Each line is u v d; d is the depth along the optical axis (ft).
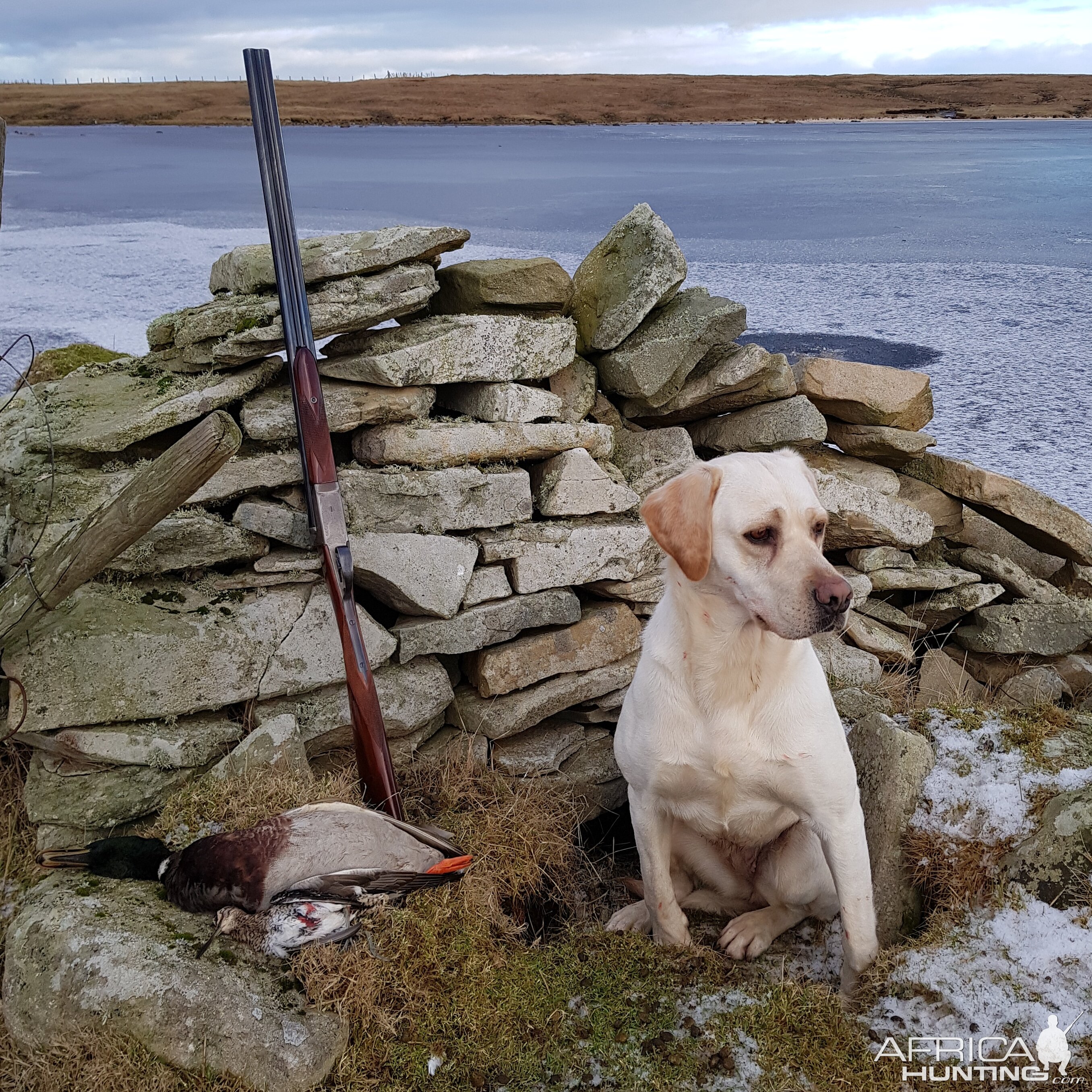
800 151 117.70
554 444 13.25
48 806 10.73
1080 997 9.30
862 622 15.37
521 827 12.15
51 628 10.86
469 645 12.76
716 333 14.20
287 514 11.96
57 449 11.54
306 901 9.27
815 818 10.13
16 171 93.91
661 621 10.42
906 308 33.17
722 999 9.98
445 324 12.71
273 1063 8.46
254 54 10.75
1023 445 21.26
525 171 83.51
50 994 8.92
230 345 11.73
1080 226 52.03
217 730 11.54
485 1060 9.18
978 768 11.84
